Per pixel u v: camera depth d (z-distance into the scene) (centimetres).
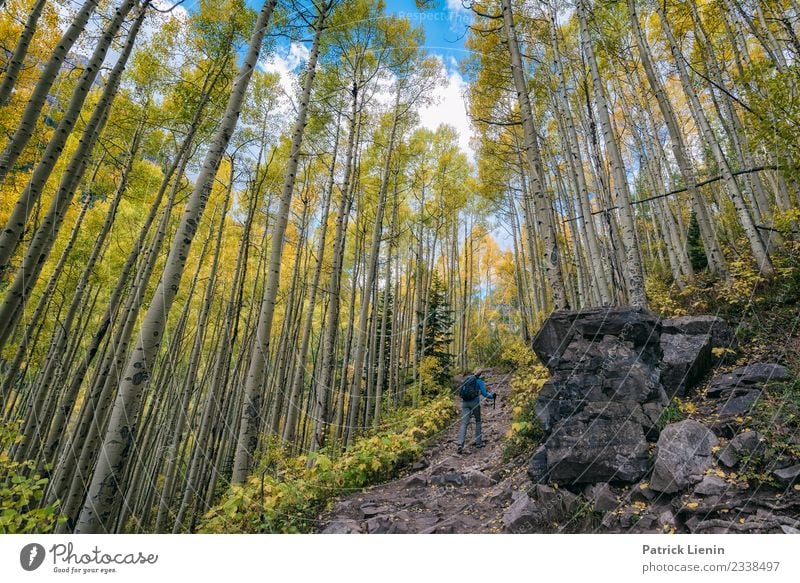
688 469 310
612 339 443
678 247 895
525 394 627
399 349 1465
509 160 1321
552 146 1290
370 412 1173
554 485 354
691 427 338
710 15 854
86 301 1029
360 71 980
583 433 372
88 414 608
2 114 630
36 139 695
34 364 1009
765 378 389
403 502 421
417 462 578
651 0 888
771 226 691
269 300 509
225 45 754
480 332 1944
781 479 272
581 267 1134
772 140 433
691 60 991
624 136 1460
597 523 306
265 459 494
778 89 416
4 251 380
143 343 331
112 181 955
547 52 1012
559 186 1310
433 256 1571
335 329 787
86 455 484
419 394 1159
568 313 492
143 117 797
